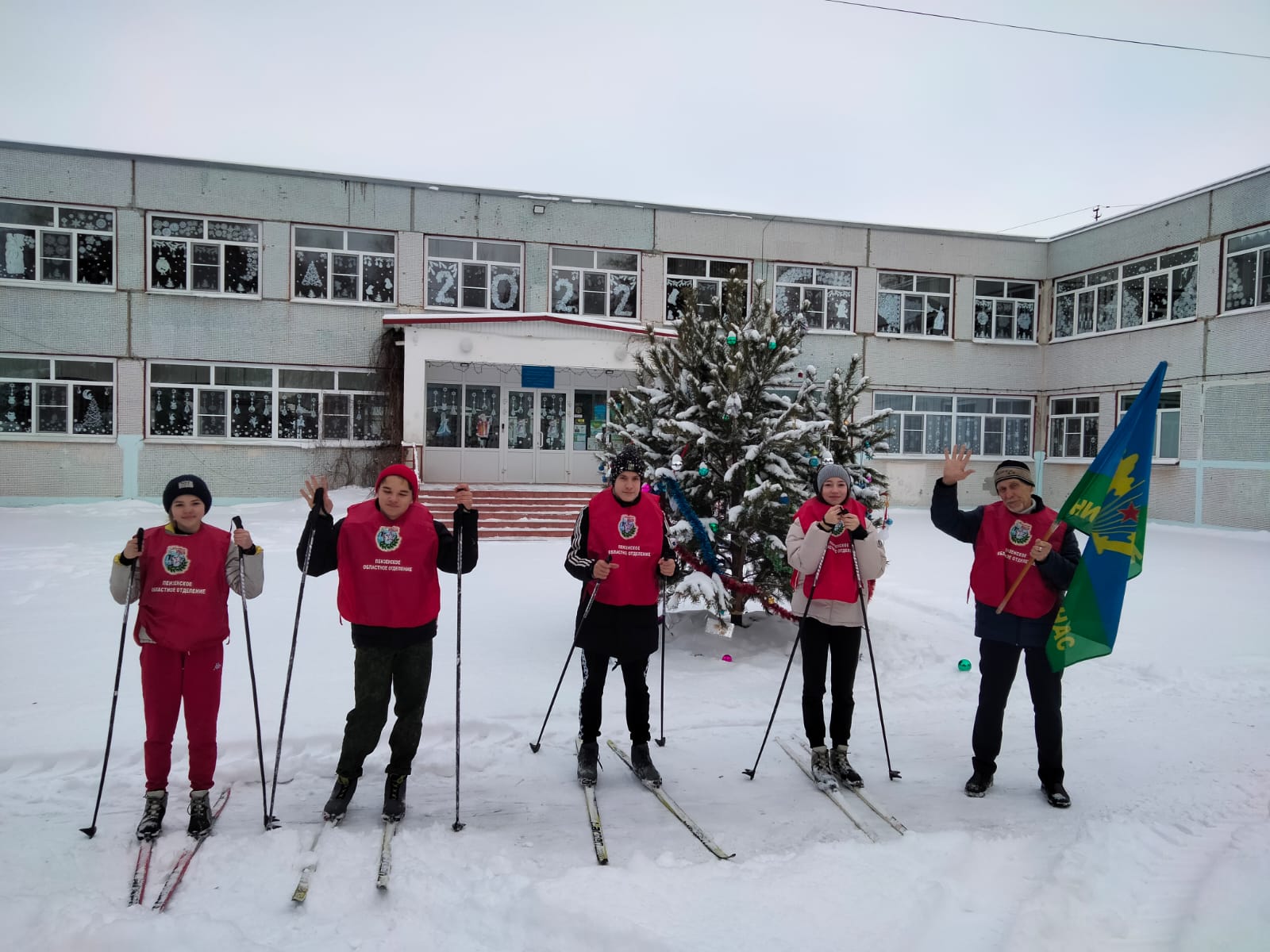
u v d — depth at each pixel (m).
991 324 21.25
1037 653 3.92
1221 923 2.76
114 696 3.38
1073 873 3.13
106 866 3.08
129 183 16.39
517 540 13.70
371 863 3.14
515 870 3.12
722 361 6.63
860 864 3.15
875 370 20.41
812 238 19.94
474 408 17.78
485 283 18.06
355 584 3.56
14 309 16.05
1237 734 4.82
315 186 17.19
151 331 16.58
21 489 16.12
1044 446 21.45
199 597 3.40
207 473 16.84
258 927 2.71
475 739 4.64
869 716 5.20
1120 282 19.25
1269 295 15.91
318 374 17.34
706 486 6.50
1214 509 16.83
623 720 4.95
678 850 3.34
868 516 6.73
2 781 3.93
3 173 15.93
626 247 18.77
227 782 3.97
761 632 6.87
